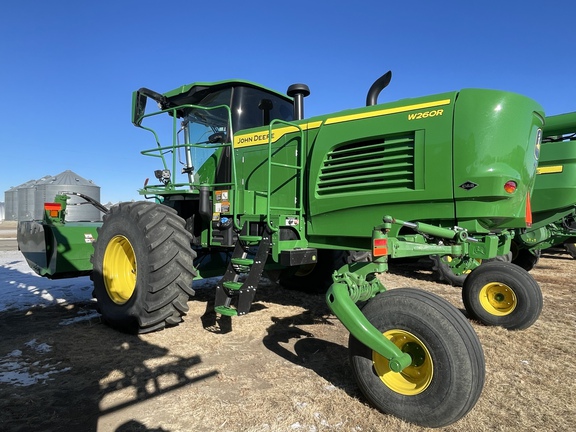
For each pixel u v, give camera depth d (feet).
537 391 8.46
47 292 17.58
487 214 9.25
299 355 10.36
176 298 11.51
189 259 11.69
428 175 9.70
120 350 10.46
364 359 7.72
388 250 8.36
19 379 8.80
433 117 9.74
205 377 8.95
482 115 9.21
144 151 14.89
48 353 10.23
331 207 11.30
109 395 8.10
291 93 14.85
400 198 10.09
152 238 11.33
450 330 6.86
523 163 9.53
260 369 9.43
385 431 6.94
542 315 14.57
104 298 12.60
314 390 8.38
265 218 11.43
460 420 7.28
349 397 8.09
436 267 19.88
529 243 22.40
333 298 7.95
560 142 20.88
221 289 11.46
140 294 11.38
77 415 7.36
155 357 10.00
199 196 12.39
